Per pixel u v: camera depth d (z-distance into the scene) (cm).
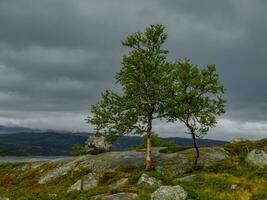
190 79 4816
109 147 6638
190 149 5750
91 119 5134
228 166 4650
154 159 5438
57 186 5309
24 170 6569
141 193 3447
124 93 5109
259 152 4756
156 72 5006
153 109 5041
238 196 3538
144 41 5181
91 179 4950
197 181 4047
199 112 4672
